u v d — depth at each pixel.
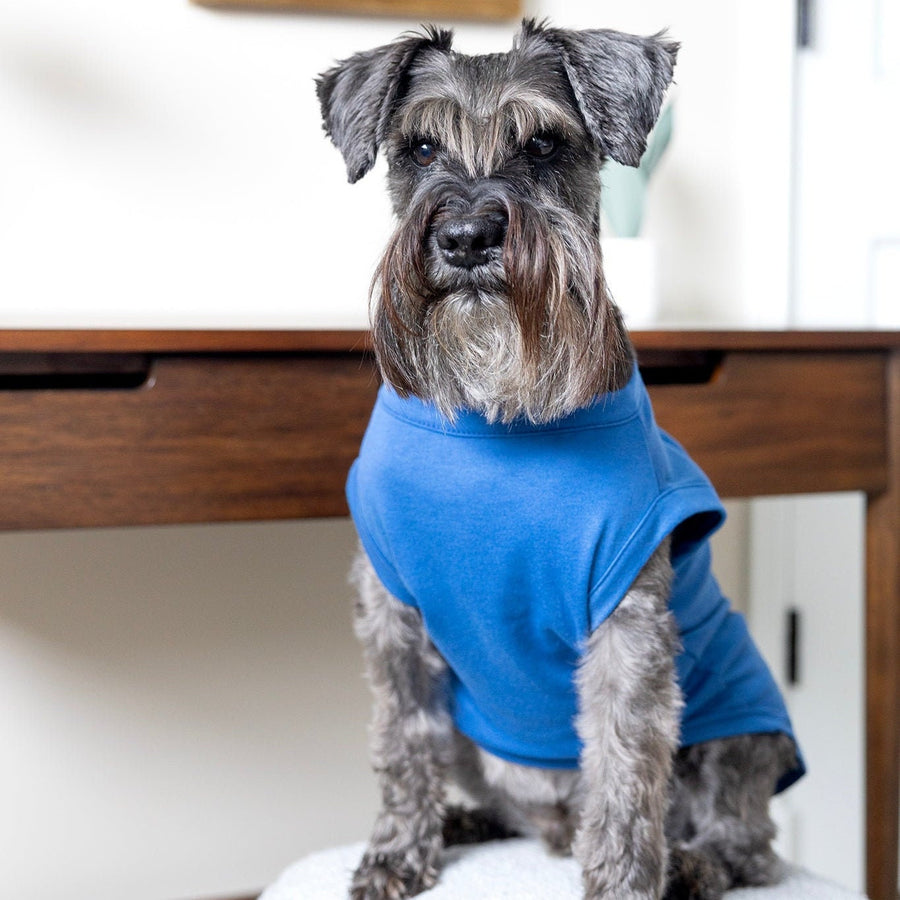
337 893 1.48
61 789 2.22
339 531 2.32
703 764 1.61
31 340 1.46
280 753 2.32
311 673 2.32
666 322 2.36
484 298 1.31
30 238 2.13
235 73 2.20
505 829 1.73
